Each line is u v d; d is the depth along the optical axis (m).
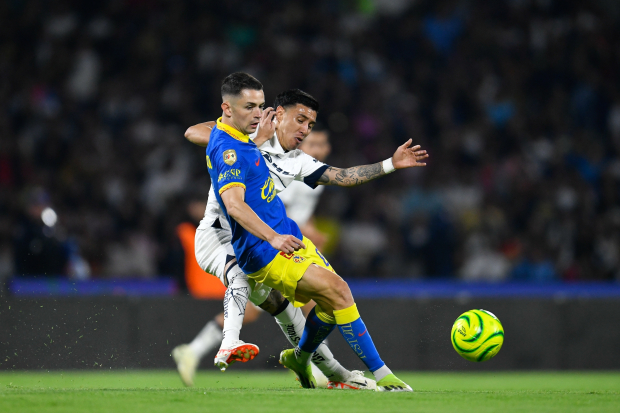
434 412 11.00
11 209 41.50
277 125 17.14
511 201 47.09
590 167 49.81
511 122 51.38
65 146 46.34
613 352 32.19
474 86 53.19
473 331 15.55
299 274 14.82
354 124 49.97
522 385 24.42
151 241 42.94
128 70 50.41
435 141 50.66
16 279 31.23
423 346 31.09
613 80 55.53
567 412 11.16
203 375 28.83
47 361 28.39
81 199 44.19
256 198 15.05
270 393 13.23
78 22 51.56
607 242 45.16
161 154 46.62
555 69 54.81
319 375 17.92
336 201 44.19
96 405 11.27
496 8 56.41
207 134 16.83
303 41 53.31
